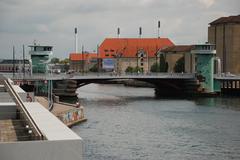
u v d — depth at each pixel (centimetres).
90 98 15125
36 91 13788
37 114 3100
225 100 14575
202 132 7681
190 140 6912
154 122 8900
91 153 5831
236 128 8150
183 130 7906
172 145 6494
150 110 11150
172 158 5634
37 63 14800
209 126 8394
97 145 6391
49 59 14875
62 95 14538
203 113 10519
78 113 8806
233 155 5859
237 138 7106
